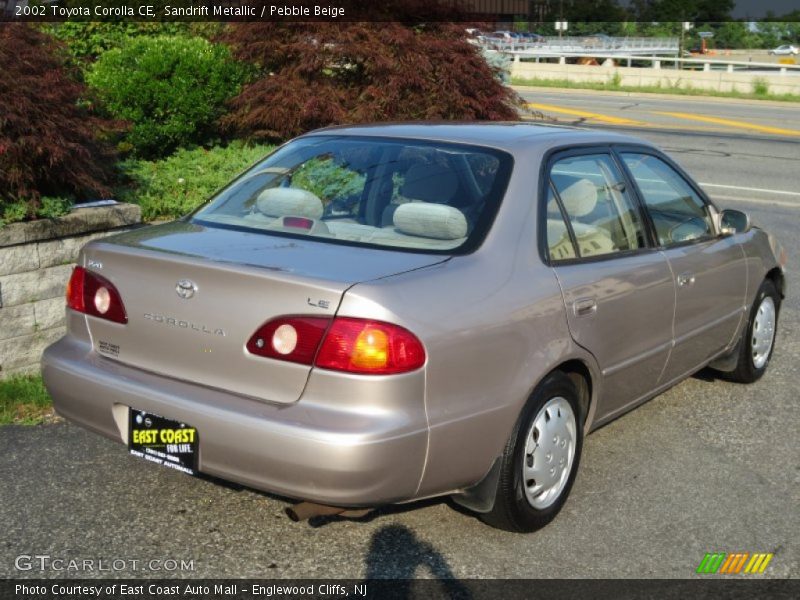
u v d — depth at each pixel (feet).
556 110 91.30
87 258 12.69
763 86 118.11
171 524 12.96
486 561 12.26
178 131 31.35
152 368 12.00
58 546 12.32
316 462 10.46
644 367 15.03
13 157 18.69
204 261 11.50
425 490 11.25
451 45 32.60
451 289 11.39
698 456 15.87
